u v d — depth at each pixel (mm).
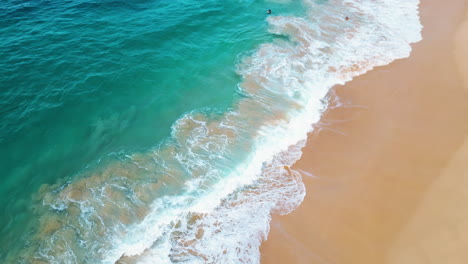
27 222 16047
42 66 24156
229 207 16812
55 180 17953
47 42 26297
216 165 18766
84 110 21766
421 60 26453
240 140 20234
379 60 26656
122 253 14914
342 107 22547
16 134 19922
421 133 20578
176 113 22125
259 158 19234
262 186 17812
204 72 25469
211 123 21344
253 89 23938
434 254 14828
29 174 18156
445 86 23875
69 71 24094
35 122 20656
